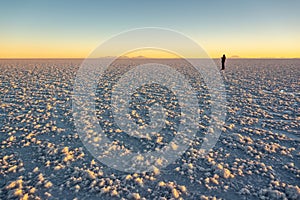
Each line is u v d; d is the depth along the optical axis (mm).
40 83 15430
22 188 3795
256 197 3645
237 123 7301
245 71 26031
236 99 10727
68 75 21078
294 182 4031
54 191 3754
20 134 6105
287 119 7629
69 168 4422
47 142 5594
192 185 3984
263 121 7445
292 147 5441
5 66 33906
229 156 5035
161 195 3697
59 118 7625
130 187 3885
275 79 17906
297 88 13633
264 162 4734
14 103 9609
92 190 3748
